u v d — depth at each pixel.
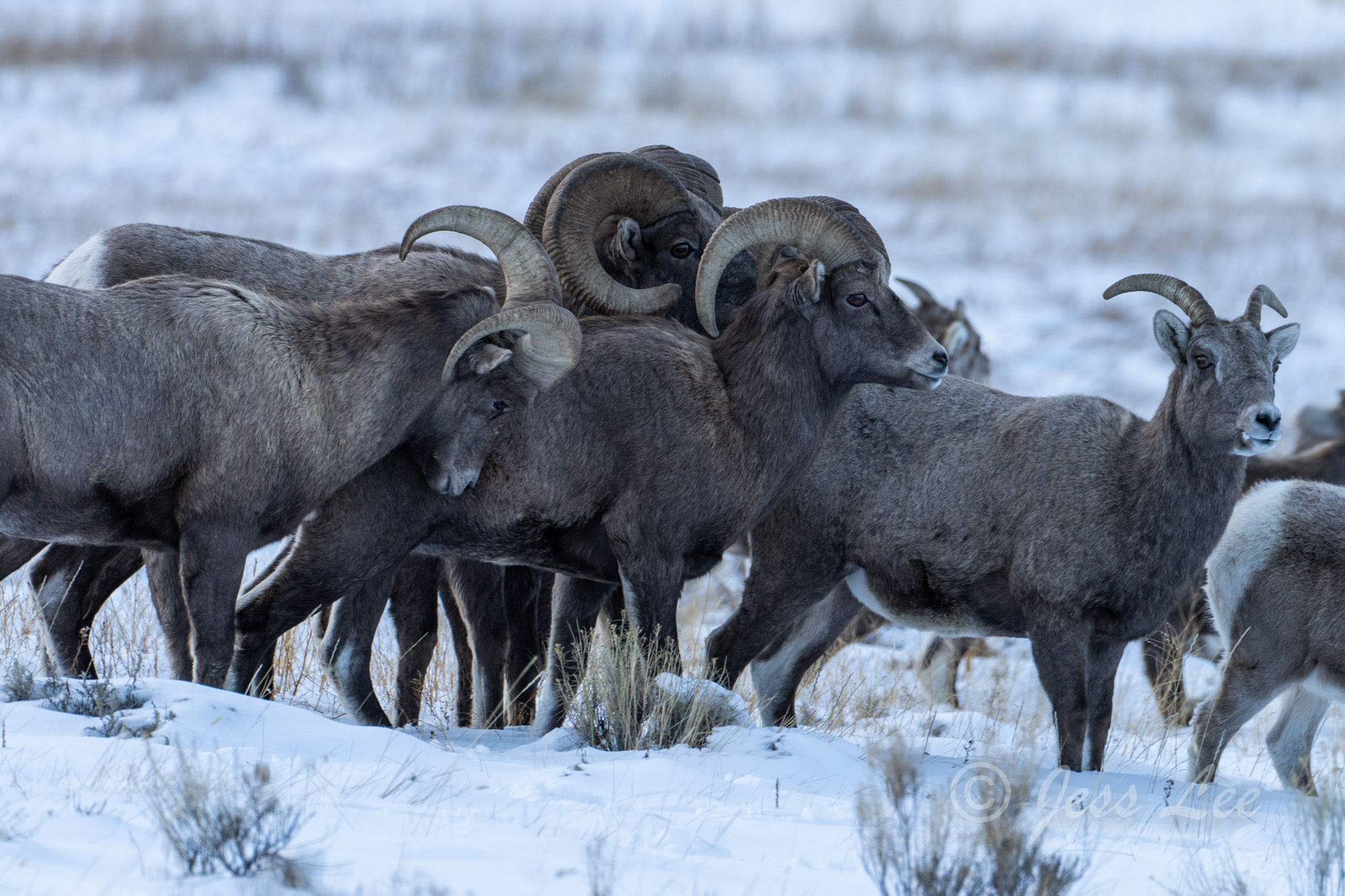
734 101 187.25
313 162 134.12
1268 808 26.03
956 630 29.36
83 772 18.75
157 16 194.88
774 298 27.50
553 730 26.02
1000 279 99.81
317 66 182.12
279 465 24.25
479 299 25.84
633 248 30.25
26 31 186.25
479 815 18.78
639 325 27.55
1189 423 26.48
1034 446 27.78
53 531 23.30
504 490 26.22
